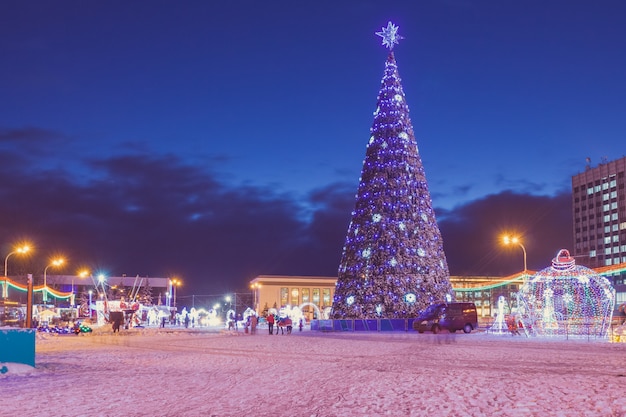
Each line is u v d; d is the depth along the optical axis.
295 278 129.50
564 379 15.05
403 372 17.95
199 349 31.17
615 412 10.34
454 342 33.38
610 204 162.38
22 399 13.58
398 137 50.97
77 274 119.94
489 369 18.27
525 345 29.31
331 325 50.88
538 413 10.44
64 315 84.38
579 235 172.88
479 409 10.98
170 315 95.69
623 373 16.64
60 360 24.52
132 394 14.11
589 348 26.94
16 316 64.62
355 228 50.72
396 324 47.34
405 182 50.06
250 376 17.73
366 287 48.91
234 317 70.38
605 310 35.44
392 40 53.75
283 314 76.31
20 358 20.27
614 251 160.12
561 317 36.56
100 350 31.36
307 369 19.61
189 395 13.82
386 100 52.03
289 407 11.90
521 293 37.94
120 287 111.25
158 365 21.86
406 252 48.69
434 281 49.03
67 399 13.45
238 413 11.30
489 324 63.50
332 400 12.68
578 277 35.91
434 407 11.31
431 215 50.69
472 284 118.00
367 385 15.02
